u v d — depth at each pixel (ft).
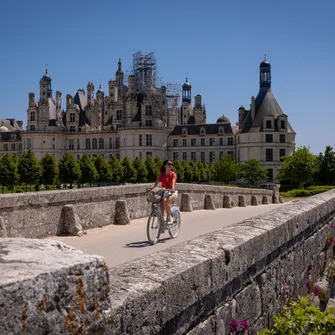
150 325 10.93
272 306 21.08
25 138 459.32
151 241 36.32
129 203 54.13
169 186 38.06
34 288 7.23
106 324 9.05
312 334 18.44
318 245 32.81
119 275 11.85
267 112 388.57
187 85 525.34
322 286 30.81
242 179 385.09
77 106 476.13
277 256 22.59
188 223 55.11
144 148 418.72
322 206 34.53
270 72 398.62
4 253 8.42
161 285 11.51
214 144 422.00
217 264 14.97
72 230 40.63
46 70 463.01
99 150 457.68
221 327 15.26
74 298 7.99
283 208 29.71
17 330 6.93
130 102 431.43
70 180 285.02
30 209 37.04
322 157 299.17
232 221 57.98
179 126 437.17
